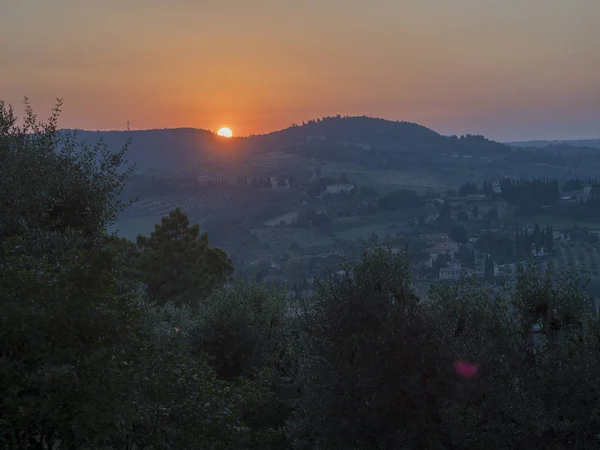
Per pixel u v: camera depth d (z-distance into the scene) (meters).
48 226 10.03
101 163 11.52
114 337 6.77
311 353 10.34
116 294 8.19
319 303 10.26
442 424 9.23
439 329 9.67
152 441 7.35
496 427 8.96
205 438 7.71
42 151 10.80
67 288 6.66
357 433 9.63
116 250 7.45
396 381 9.45
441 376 9.33
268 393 9.70
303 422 10.56
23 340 6.26
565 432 8.80
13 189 9.66
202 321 15.83
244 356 15.09
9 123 10.75
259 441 10.72
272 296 16.09
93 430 6.45
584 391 8.83
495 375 9.32
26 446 6.26
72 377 6.06
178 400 7.66
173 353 8.22
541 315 9.57
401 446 9.22
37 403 6.02
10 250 7.56
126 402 6.73
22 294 6.40
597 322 9.48
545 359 9.13
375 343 9.57
